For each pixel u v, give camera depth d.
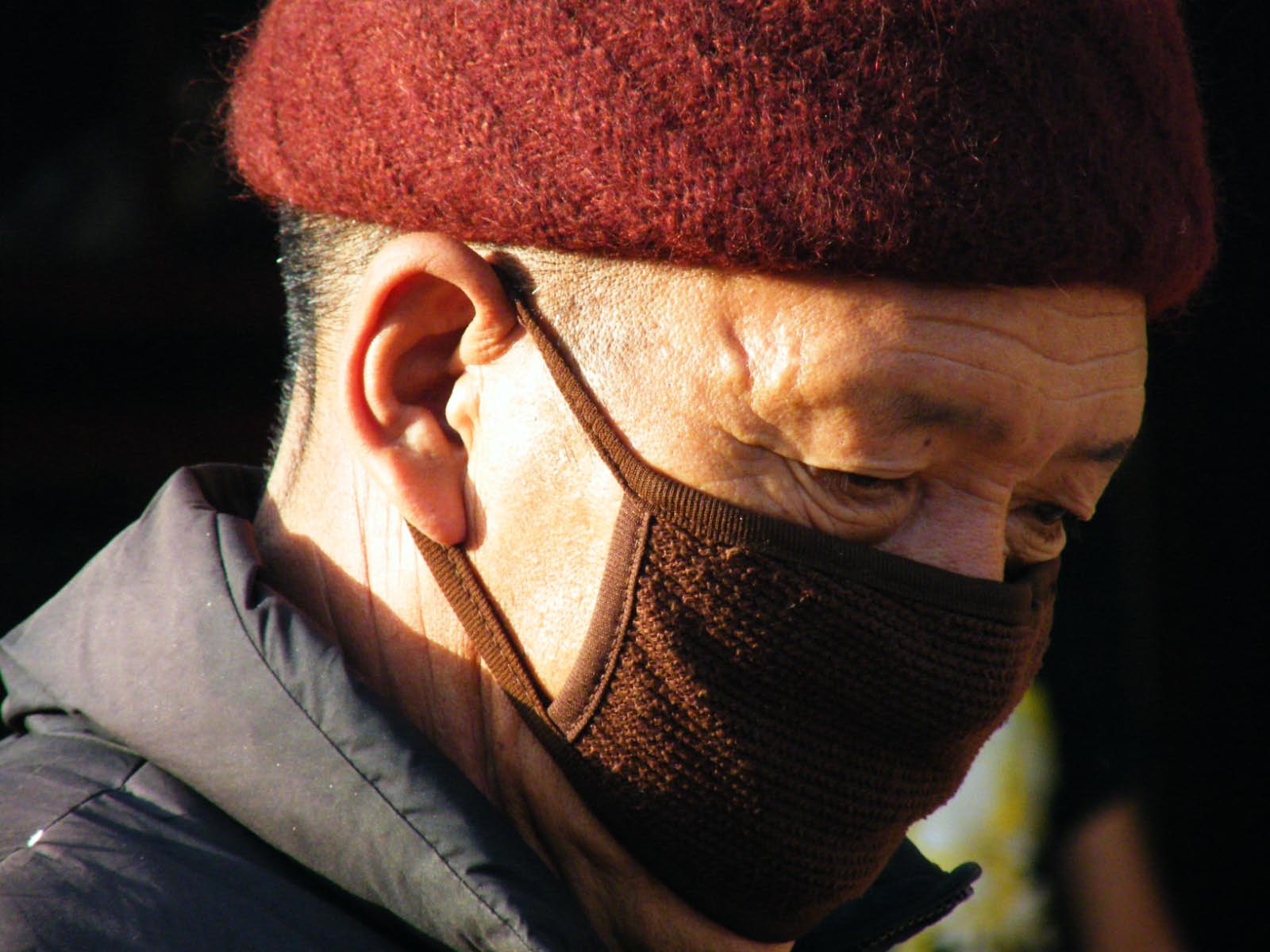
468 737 4.72
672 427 4.27
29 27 13.14
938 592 4.46
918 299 4.11
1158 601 9.55
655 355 4.25
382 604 4.77
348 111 4.52
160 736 4.36
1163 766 9.12
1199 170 4.54
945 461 4.41
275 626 4.40
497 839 4.19
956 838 9.02
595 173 4.11
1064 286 4.22
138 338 14.16
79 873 3.98
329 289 4.89
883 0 3.96
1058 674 8.98
